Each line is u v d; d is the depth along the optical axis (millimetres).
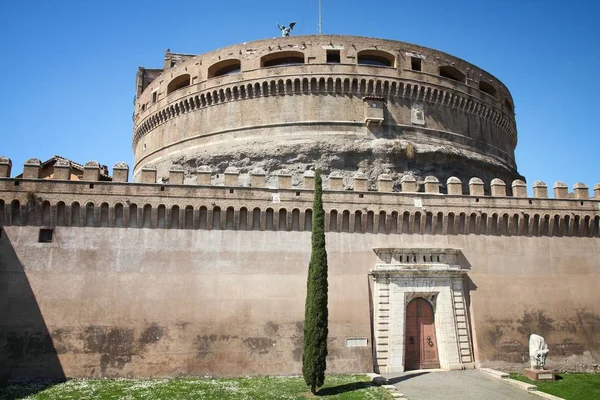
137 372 28156
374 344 30922
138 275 29562
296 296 30703
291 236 31672
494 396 25312
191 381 27359
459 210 34031
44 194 29609
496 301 33188
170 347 28766
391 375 29812
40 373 27484
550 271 34656
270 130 44719
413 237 33281
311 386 25219
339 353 30203
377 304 31422
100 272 29266
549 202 35625
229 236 31031
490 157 50219
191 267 30141
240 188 31531
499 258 34094
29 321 27984
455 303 32469
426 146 44719
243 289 30297
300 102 45000
